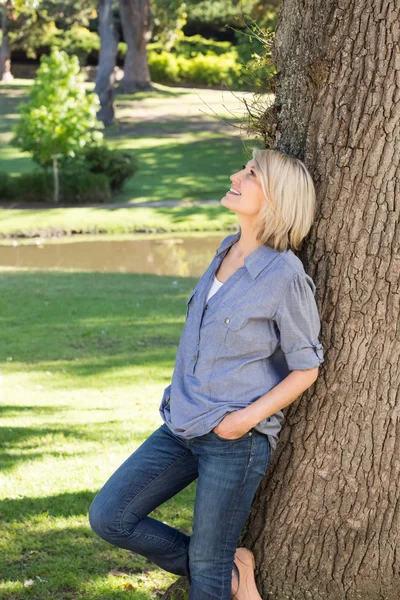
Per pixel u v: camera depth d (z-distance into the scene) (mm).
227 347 2969
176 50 57000
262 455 3023
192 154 37000
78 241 23875
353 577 3232
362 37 2979
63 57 28672
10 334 11242
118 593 4008
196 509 3033
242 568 3289
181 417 3018
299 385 2928
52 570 4242
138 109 46062
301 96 3182
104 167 30266
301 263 3000
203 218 26547
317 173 3131
